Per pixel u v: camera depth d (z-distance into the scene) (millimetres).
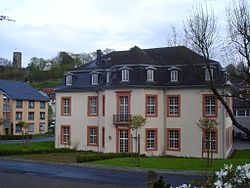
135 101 36000
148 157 33469
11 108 68938
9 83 72625
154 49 41250
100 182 19828
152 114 36438
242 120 57281
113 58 42281
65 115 42031
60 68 131500
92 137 40500
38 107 75500
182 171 22969
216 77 34469
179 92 36281
